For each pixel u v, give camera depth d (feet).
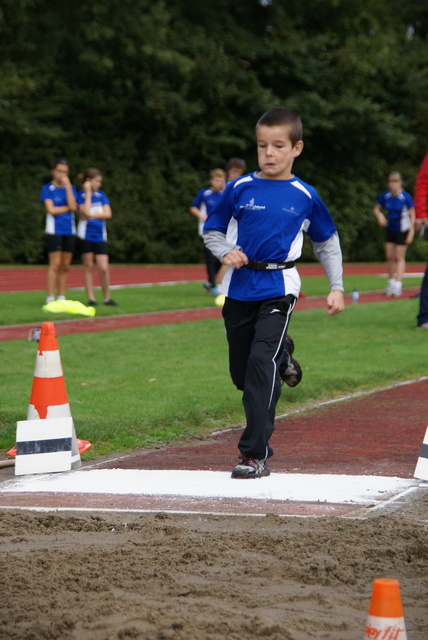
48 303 67.51
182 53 170.81
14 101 157.38
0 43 159.63
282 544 17.46
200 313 70.23
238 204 24.67
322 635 12.95
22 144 161.68
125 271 138.21
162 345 51.11
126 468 25.58
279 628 12.92
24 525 19.03
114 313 68.44
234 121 179.11
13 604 14.03
